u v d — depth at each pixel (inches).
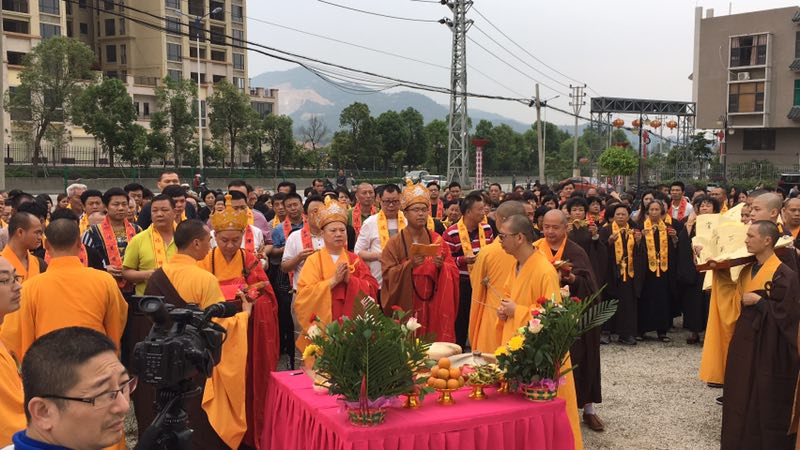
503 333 190.5
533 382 158.2
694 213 417.7
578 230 335.0
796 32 1449.3
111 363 83.6
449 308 251.0
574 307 160.1
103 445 83.3
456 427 146.2
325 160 2044.8
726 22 1534.2
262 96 2512.3
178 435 102.9
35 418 81.2
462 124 1184.8
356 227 326.0
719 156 1636.3
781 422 200.5
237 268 215.9
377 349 137.3
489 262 216.5
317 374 152.8
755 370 205.0
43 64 1417.3
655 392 279.3
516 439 153.5
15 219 209.9
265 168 1845.5
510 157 2888.8
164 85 1802.4
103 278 183.2
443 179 1798.7
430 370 160.2
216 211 214.4
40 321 174.7
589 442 227.0
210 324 113.7
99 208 321.1
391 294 247.4
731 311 245.6
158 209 242.7
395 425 140.9
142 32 2201.0
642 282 360.8
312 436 153.2
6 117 1473.9
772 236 213.2
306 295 214.1
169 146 1644.9
